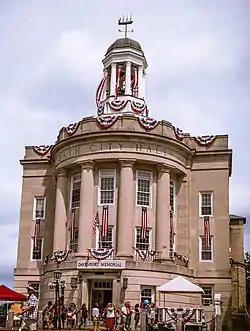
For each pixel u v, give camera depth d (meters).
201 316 41.38
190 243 51.88
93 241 48.09
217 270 50.81
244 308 59.50
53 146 53.59
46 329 37.28
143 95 59.19
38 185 57.47
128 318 39.09
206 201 52.75
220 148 53.25
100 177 49.75
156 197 49.72
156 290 45.25
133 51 59.34
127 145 48.69
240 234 67.50
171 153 50.53
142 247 48.34
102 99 58.88
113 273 45.00
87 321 42.75
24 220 56.88
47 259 52.78
